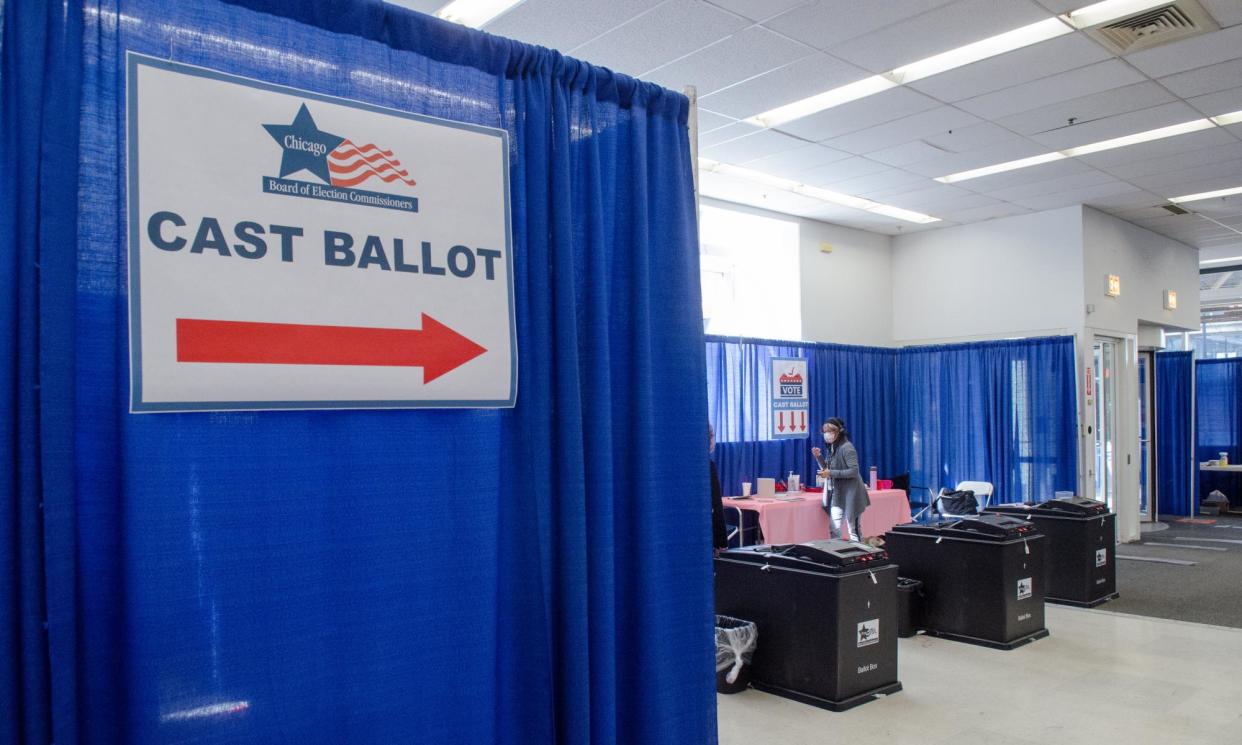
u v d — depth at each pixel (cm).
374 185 164
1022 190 859
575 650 185
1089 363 914
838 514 718
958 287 1020
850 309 1027
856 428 994
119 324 143
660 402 211
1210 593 675
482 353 176
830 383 963
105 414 142
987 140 704
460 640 175
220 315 146
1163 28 501
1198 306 1158
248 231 149
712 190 855
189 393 143
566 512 187
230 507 150
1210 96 608
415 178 169
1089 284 922
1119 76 572
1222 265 1299
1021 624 522
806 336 972
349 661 161
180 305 143
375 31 169
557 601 188
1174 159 757
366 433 165
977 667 475
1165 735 378
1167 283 1081
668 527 210
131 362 138
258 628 152
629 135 210
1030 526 539
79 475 140
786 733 378
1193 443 1205
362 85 168
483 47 184
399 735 167
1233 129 679
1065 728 385
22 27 133
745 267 951
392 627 167
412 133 169
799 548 427
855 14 475
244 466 152
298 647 156
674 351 213
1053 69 559
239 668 150
